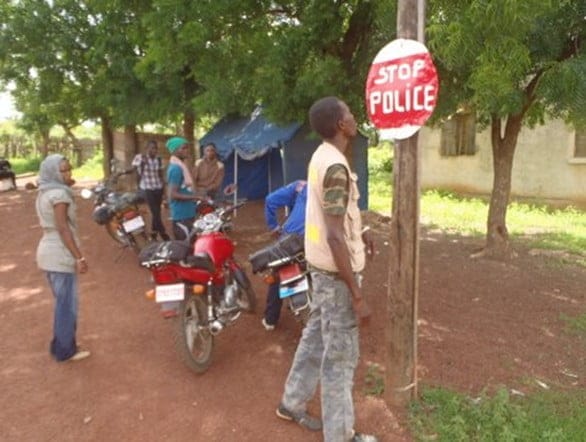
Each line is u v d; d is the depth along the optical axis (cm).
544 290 627
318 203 292
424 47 306
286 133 995
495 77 427
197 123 1644
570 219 1180
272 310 480
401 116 320
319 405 365
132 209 747
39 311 554
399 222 338
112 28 1120
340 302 294
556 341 479
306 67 683
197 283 402
